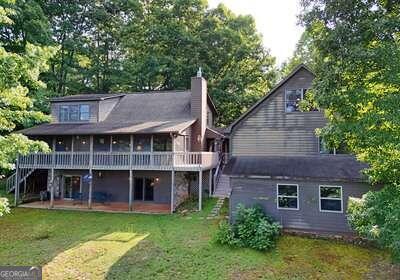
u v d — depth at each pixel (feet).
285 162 52.03
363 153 30.81
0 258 39.09
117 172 72.33
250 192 49.78
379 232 26.76
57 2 105.09
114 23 115.65
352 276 33.71
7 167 30.78
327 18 30.66
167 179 69.31
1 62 25.90
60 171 74.95
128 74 106.42
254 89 111.65
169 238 44.70
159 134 66.54
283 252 39.83
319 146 53.01
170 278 33.45
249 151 56.49
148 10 122.62
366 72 28.04
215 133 78.74
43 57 28.96
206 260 37.42
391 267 35.58
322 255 38.88
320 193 46.73
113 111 79.87
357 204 32.19
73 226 51.70
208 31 106.63
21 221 55.16
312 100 33.63
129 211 61.77
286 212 47.98
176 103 80.48
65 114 77.10
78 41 106.63
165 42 108.58
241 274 34.14
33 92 78.38
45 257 39.09
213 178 74.54
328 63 29.89
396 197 27.50
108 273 34.71
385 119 25.73
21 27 80.43
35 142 31.35
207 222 52.16
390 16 27.73
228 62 108.17
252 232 42.50
